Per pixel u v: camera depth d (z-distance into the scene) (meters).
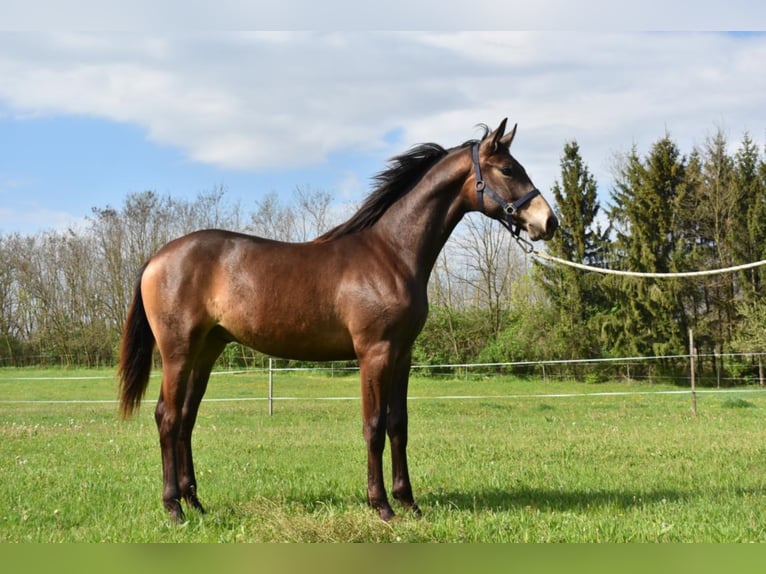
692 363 14.48
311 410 15.82
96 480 6.89
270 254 5.45
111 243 36.06
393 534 4.76
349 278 5.30
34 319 39.72
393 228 5.51
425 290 5.57
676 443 9.54
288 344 5.38
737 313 30.91
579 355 32.09
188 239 5.55
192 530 5.00
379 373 5.20
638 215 32.12
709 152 32.22
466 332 34.72
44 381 29.14
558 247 33.69
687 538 4.72
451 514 5.34
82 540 4.74
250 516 5.36
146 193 35.84
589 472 7.27
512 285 35.69
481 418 13.98
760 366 28.72
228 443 9.73
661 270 31.53
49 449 9.16
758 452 8.58
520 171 5.61
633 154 33.22
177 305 5.39
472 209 5.73
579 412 15.42
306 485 6.56
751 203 30.86
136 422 13.05
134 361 5.70
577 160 34.12
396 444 5.50
